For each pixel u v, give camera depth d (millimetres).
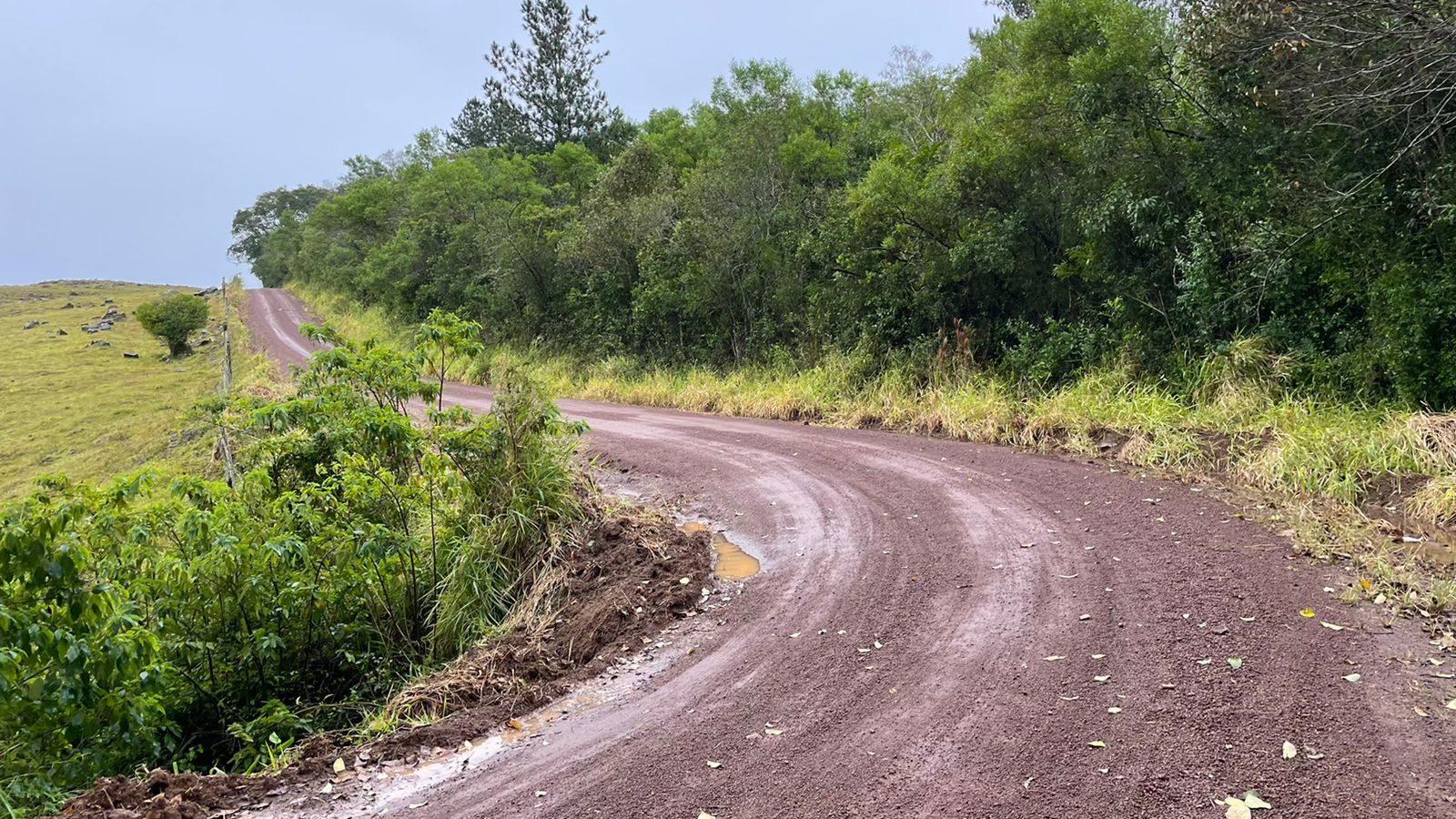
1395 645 3996
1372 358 7949
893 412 12094
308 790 3801
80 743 5129
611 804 3324
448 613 6258
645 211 21000
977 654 4375
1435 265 7637
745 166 18047
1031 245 12031
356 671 6250
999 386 11320
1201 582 4980
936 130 17875
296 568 6203
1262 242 8766
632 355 21141
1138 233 10164
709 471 9922
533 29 41656
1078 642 4367
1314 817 2787
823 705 4008
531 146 42031
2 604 4270
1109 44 9859
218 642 6031
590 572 6520
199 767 5551
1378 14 7621
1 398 29156
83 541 5770
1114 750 3318
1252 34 8375
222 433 11625
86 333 45531
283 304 56875
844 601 5430
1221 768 3119
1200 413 8844
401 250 35906
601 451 11688
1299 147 8836
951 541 6375
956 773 3285
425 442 7250
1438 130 7496
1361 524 5812
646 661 4984
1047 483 7828
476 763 3910
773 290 17578
